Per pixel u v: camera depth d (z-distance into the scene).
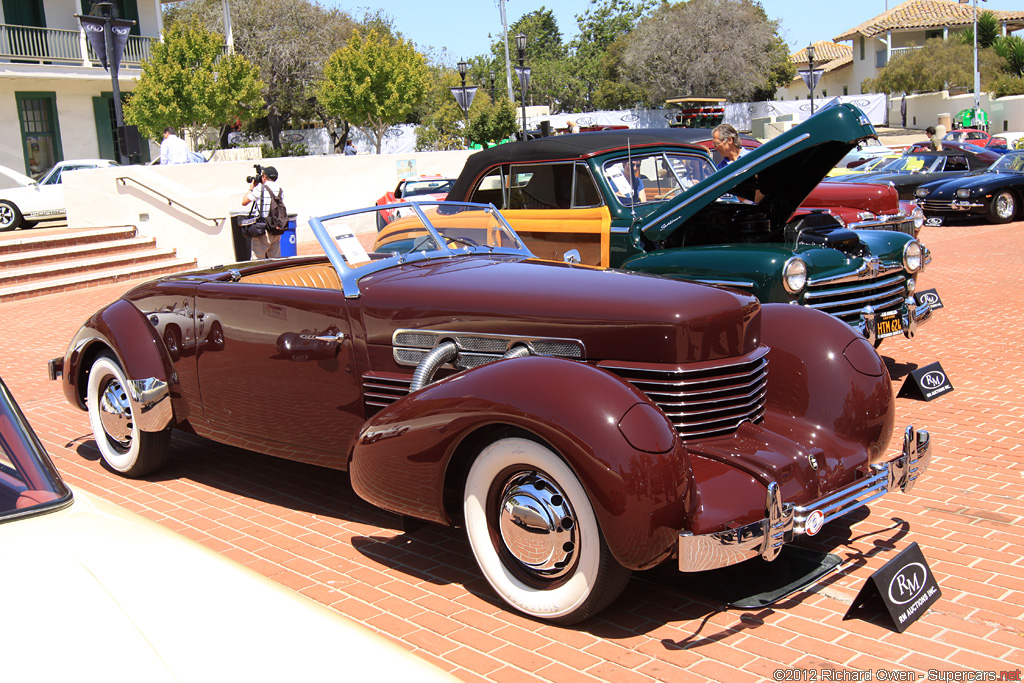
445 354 3.71
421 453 3.29
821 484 3.45
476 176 7.48
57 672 1.48
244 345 4.41
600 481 2.84
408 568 3.75
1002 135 37.66
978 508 4.18
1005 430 5.29
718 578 3.49
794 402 3.85
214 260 16.09
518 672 2.89
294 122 40.38
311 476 5.02
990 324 8.20
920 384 5.99
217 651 1.61
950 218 16.77
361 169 22.45
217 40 24.73
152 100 23.94
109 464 5.08
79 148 25.75
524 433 3.09
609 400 2.94
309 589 3.55
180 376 4.74
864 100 48.25
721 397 3.54
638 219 6.33
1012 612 3.21
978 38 49.34
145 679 1.49
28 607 1.64
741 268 5.61
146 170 16.33
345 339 4.08
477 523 3.32
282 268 5.23
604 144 6.75
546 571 3.17
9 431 2.24
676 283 3.75
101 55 16.67
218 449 5.61
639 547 2.87
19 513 2.04
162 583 1.81
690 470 2.99
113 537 1.96
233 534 4.16
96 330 4.89
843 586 3.45
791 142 5.48
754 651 2.99
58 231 16.12
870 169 20.02
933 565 3.61
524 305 3.65
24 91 24.22
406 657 1.70
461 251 4.59
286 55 36.53
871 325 6.03
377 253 4.57
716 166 7.30
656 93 47.22
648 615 3.27
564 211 6.82
